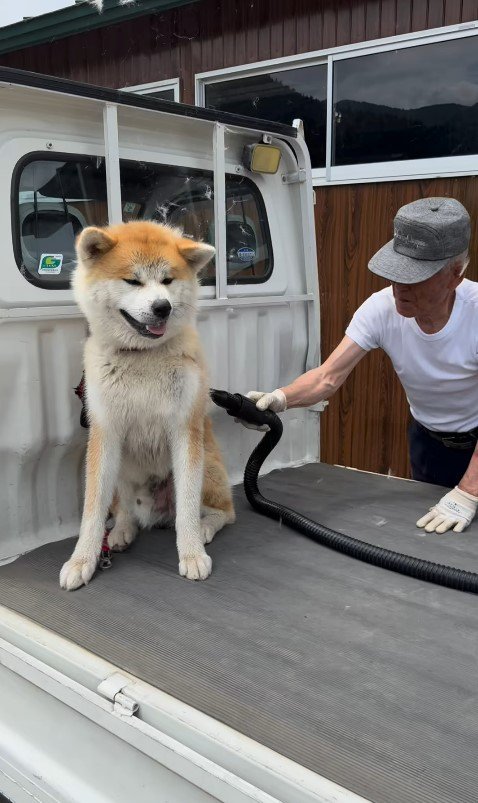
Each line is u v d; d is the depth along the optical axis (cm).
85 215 218
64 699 136
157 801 122
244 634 161
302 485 280
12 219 194
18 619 165
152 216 242
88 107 206
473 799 109
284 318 292
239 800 107
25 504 212
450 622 169
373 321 255
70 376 212
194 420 211
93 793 131
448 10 384
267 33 453
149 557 212
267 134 265
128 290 189
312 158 469
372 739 123
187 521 204
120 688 133
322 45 434
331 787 106
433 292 220
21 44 570
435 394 259
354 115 439
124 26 516
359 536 223
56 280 208
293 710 131
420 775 114
